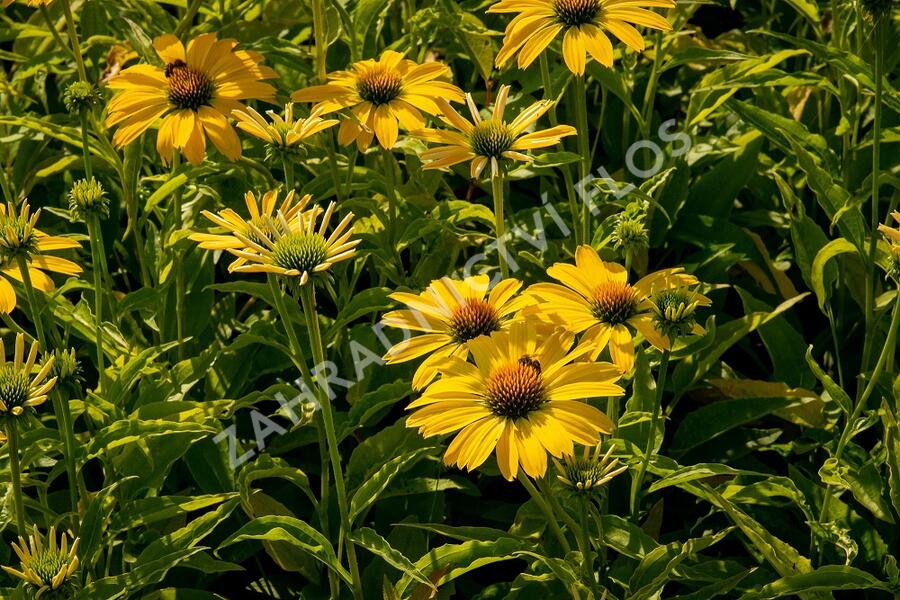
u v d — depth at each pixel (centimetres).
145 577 106
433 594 106
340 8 125
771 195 138
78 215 114
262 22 139
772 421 129
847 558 110
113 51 136
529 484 106
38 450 111
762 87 137
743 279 137
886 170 133
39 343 108
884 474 119
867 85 120
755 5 155
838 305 131
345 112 116
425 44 132
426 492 121
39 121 124
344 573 108
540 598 113
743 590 115
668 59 138
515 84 142
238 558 121
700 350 122
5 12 153
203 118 117
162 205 137
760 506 121
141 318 132
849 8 126
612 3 114
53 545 100
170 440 117
